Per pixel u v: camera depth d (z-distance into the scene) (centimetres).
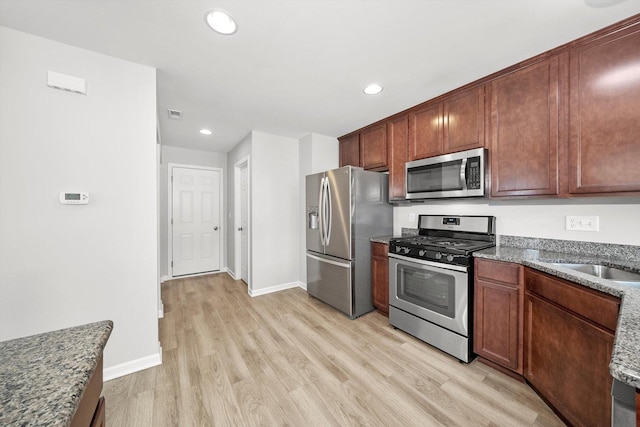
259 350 209
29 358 59
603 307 110
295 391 162
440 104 231
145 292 185
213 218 462
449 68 187
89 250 167
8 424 40
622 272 145
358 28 146
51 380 52
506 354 171
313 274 318
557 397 136
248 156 350
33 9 130
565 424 135
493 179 195
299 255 383
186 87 216
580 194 155
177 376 176
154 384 168
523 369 163
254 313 283
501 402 151
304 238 372
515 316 166
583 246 177
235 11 133
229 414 144
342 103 248
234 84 212
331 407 149
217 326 252
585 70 151
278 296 340
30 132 151
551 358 140
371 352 205
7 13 133
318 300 324
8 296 147
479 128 203
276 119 293
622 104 139
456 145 218
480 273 184
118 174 175
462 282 189
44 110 154
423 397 156
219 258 469
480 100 202
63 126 159
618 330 69
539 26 143
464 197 207
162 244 413
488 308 179
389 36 153
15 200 148
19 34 148
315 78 202
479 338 185
